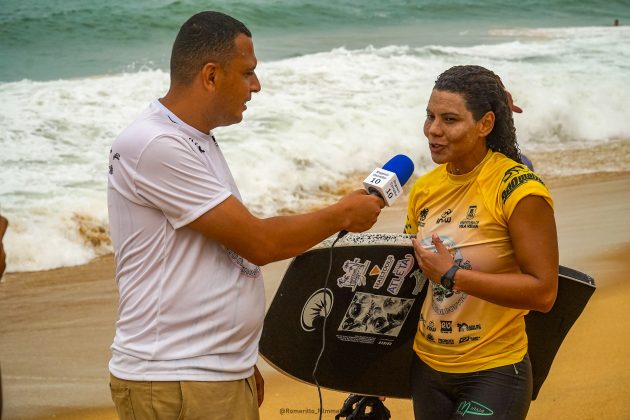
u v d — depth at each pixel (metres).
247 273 2.79
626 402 4.21
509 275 2.75
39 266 6.95
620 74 13.31
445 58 14.59
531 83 12.41
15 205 7.51
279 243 2.69
